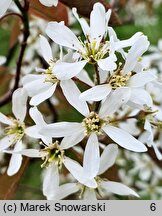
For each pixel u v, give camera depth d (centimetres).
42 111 17
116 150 12
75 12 11
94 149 11
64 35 11
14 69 18
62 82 11
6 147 12
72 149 12
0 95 18
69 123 11
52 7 13
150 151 15
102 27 11
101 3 12
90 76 14
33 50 18
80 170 11
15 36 17
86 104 11
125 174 20
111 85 11
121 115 14
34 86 11
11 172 12
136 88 11
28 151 12
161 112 13
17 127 13
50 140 12
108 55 12
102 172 12
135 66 11
